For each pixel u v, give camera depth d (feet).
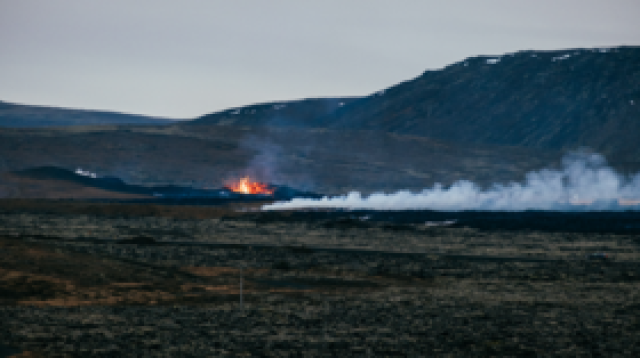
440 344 151.23
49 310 170.19
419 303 202.08
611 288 241.35
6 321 154.10
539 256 342.85
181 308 184.44
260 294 214.28
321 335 156.35
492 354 144.15
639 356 144.77
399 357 139.74
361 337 155.53
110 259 238.27
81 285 201.26
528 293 226.99
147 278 223.10
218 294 210.18
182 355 134.72
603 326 172.24
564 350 148.15
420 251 357.00
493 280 260.83
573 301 210.18
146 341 144.15
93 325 156.56
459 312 188.24
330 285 242.58
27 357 126.52
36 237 337.93
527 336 160.35
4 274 195.42
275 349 142.20
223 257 300.61
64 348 134.82
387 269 282.15
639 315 187.83
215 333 154.71
